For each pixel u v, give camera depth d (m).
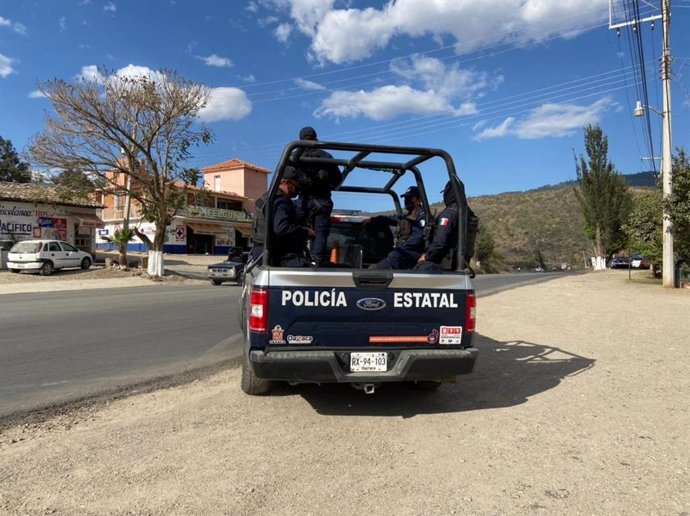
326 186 5.61
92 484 3.40
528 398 5.42
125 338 8.73
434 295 4.65
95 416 4.82
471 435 4.35
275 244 4.93
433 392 5.60
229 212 51.62
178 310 12.62
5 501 3.17
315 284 4.44
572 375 6.33
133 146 25.25
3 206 28.88
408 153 4.92
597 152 44.47
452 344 4.73
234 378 6.22
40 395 5.42
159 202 25.73
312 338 4.46
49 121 23.95
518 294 16.94
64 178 25.02
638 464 3.75
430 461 3.82
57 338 8.72
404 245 5.71
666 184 19.19
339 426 4.56
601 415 4.84
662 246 21.59
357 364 4.52
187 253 48.38
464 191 4.91
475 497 3.27
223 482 3.44
